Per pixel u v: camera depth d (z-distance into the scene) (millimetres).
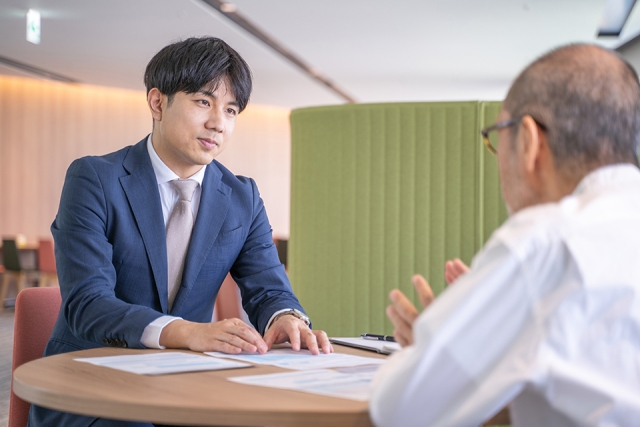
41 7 7168
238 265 1935
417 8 7062
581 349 798
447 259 2420
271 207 13312
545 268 800
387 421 821
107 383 1049
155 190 1753
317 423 881
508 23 7586
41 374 1116
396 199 2457
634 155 940
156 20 7574
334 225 2514
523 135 948
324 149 2527
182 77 1689
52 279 10508
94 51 9008
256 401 933
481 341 800
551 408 826
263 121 13305
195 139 1716
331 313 2514
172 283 1788
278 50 8898
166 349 1436
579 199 867
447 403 804
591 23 7590
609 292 790
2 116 11570
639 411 775
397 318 1111
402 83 10742
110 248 1673
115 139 12031
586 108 917
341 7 7047
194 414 901
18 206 11633
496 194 2385
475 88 11039
